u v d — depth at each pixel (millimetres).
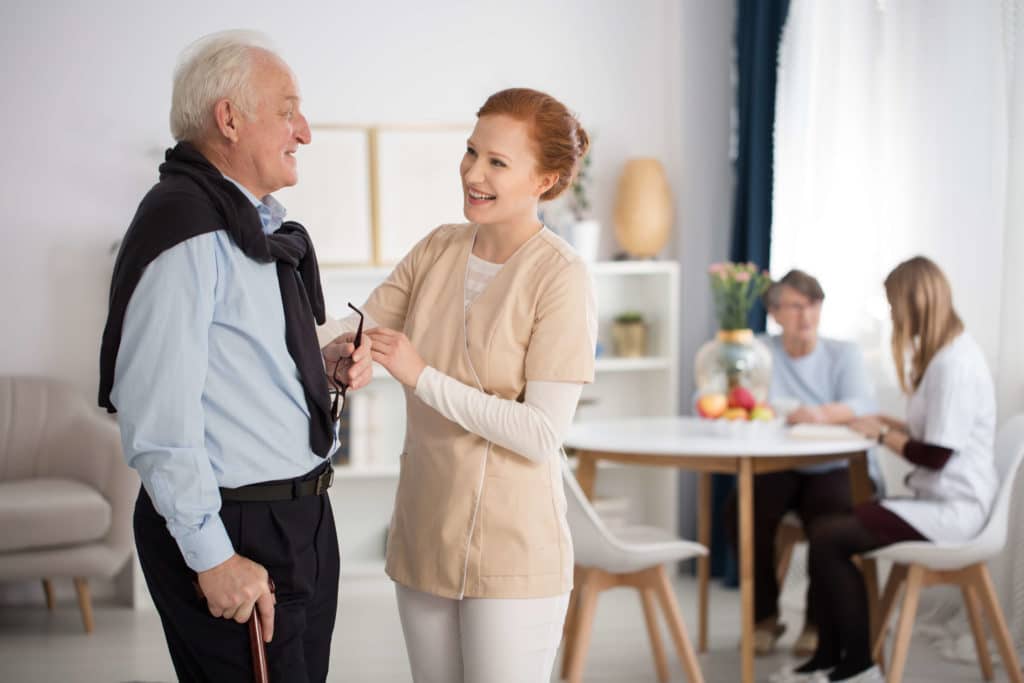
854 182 4504
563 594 2117
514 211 2039
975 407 3494
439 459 2078
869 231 4449
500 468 2055
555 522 2100
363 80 5184
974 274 3994
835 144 4586
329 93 5164
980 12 3934
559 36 5363
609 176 5441
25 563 4203
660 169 5266
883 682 3564
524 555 2055
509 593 2043
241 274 1810
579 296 2027
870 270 4457
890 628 4254
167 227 1743
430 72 5238
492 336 2049
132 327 1726
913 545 3410
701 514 4180
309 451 1903
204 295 1754
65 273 4934
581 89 5398
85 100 4922
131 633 4391
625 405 5477
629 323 5305
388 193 5168
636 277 5469
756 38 4984
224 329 1805
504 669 2059
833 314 4613
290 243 1916
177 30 4980
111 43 4930
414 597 2143
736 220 5152
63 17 4895
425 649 2146
